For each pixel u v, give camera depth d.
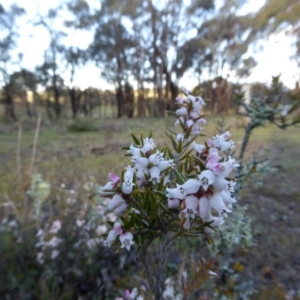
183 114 0.99
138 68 24.28
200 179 0.59
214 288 1.54
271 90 1.69
